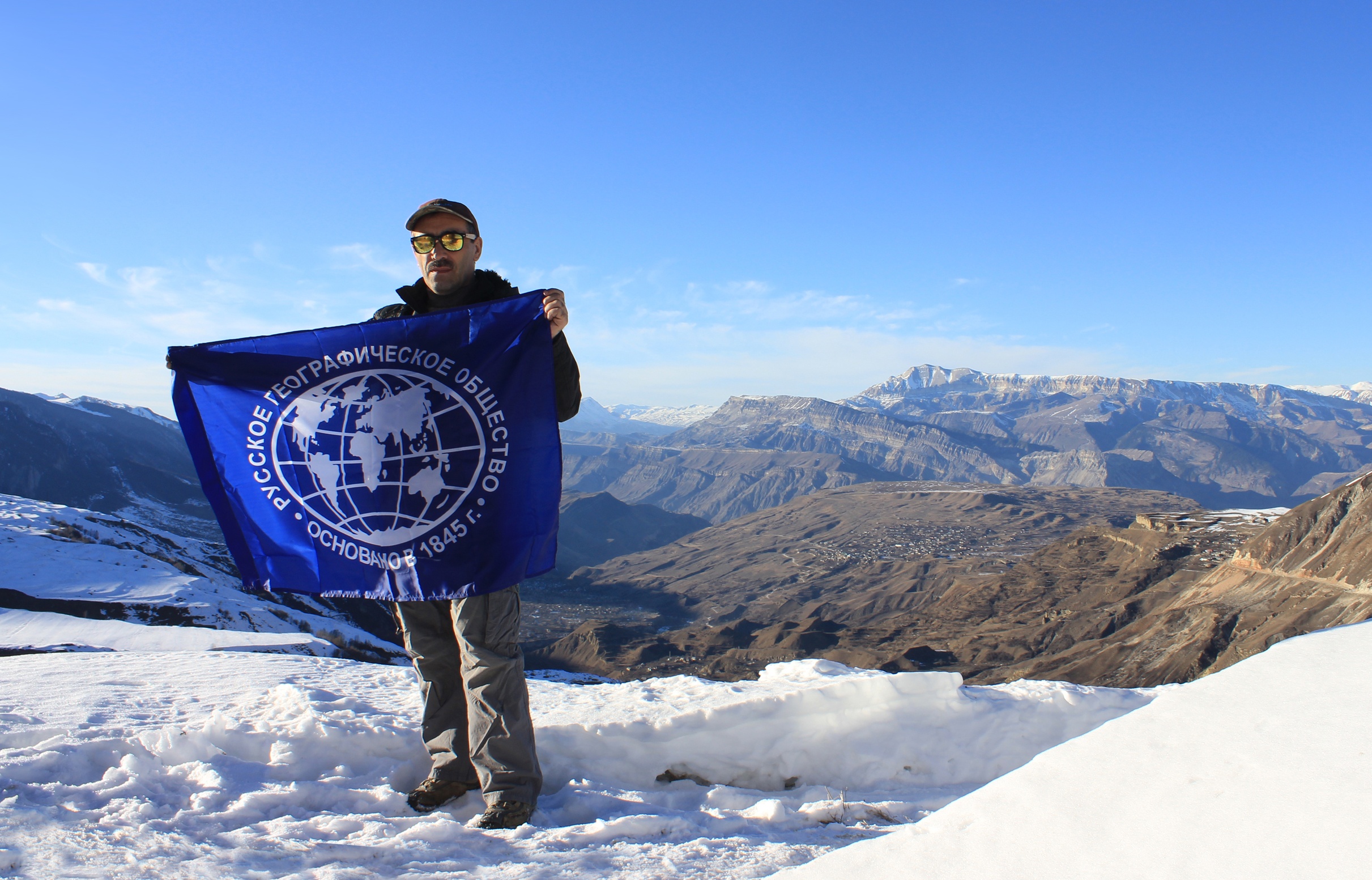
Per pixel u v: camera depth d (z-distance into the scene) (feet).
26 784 11.92
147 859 9.34
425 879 9.66
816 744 16.58
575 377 14.53
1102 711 17.67
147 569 282.77
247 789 12.83
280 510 14.24
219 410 14.49
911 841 7.83
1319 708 7.32
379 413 13.97
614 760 16.06
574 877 9.89
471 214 14.76
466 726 14.12
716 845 11.46
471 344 14.01
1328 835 5.51
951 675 17.53
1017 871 6.69
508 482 13.67
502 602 13.52
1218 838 6.04
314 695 17.92
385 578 13.71
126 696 18.95
